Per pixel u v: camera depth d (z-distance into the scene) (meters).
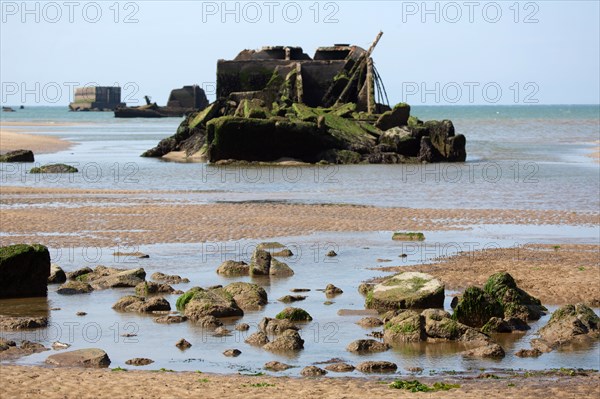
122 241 36.06
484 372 19.80
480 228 39.84
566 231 39.16
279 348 21.70
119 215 42.53
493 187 56.69
